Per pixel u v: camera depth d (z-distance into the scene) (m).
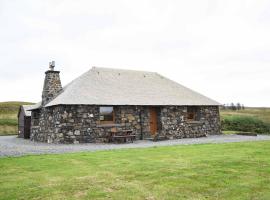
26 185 7.83
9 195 6.98
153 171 9.26
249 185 7.51
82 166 10.33
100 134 21.47
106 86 24.19
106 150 14.95
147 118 23.77
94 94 22.34
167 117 24.42
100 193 7.01
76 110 20.83
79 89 22.41
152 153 13.39
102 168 9.89
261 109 77.81
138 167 9.92
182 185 7.60
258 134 28.28
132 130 22.88
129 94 24.00
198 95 28.20
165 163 10.62
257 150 13.87
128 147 16.75
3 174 9.22
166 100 24.83
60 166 10.41
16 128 46.16
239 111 69.94
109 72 26.56
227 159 11.24
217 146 15.78
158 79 28.81
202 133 26.25
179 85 29.12
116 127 22.19
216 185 7.57
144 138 23.36
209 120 27.02
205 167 9.77
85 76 24.66
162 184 7.72
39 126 25.41
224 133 28.28
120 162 10.98
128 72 27.89
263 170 9.23
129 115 22.92
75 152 14.32
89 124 21.16
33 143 22.33
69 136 20.42
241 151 13.57
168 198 6.59
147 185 7.65
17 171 9.66
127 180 8.19
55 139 21.12
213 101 27.83
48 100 23.77
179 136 24.75
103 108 22.23
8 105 75.00
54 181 8.21
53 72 24.45
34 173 9.30
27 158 12.35
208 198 6.57
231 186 7.45
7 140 28.11
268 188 7.25
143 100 23.66
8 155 13.62
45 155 13.26
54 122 21.52
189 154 12.88
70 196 6.84
